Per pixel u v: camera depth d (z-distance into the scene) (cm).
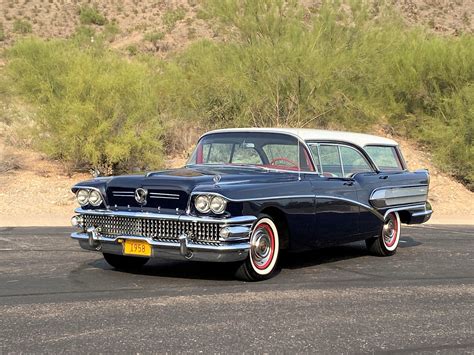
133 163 2047
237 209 780
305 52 2298
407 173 1099
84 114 1911
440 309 712
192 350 554
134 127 2008
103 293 754
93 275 857
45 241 1152
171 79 2412
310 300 737
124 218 816
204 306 699
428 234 1369
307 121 2298
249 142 933
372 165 1030
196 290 773
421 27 2834
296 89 2286
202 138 970
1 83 2428
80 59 2089
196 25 6125
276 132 926
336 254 1075
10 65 2330
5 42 6400
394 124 2556
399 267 962
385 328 633
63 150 1969
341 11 2512
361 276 885
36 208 1628
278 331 614
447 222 1698
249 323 638
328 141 952
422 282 854
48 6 7606
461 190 2147
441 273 920
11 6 7494
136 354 542
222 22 2494
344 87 2358
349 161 990
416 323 653
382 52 2553
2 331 602
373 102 2439
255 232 814
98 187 838
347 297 757
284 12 2478
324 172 929
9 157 2009
